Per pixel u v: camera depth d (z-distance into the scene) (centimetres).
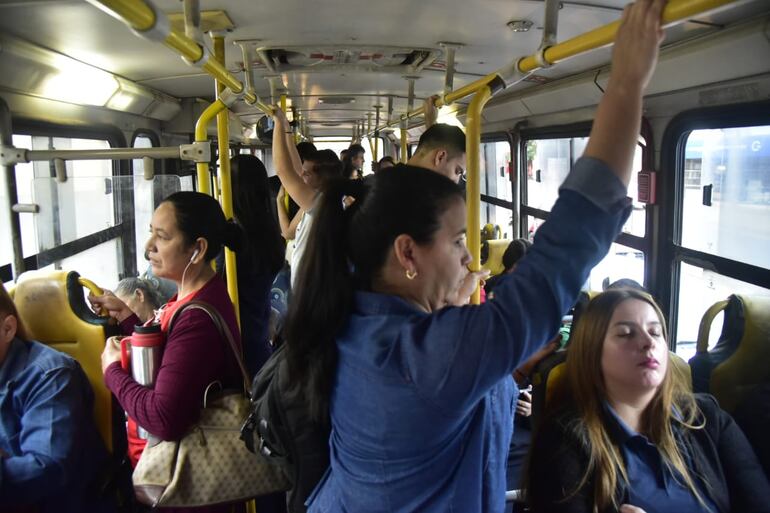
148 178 241
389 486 97
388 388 92
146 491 165
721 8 71
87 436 192
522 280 84
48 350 190
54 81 302
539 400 217
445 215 99
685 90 296
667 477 163
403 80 468
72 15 224
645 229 348
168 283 289
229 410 169
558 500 162
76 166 356
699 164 304
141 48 298
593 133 85
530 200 539
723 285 289
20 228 264
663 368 165
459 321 87
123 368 175
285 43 313
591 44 105
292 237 395
